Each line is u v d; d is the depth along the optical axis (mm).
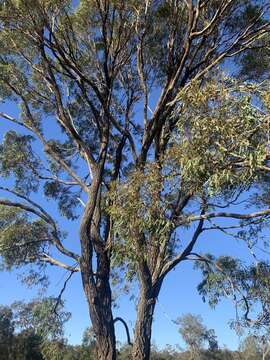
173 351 61125
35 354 52750
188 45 13492
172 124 13469
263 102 8188
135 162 14398
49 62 14000
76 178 15500
